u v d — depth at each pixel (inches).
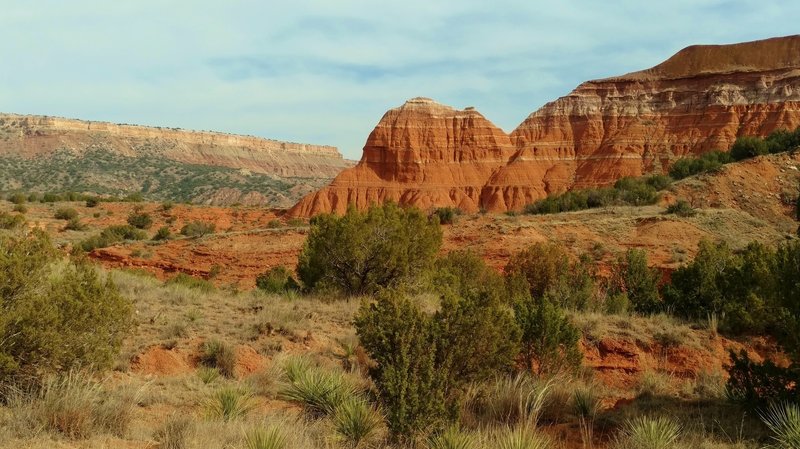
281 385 417.4
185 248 1876.2
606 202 2260.1
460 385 370.9
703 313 728.3
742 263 751.1
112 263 1742.1
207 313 596.4
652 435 313.1
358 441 316.8
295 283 915.4
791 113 4434.1
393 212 877.8
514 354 420.2
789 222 1931.6
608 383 561.3
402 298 378.3
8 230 377.7
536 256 1080.2
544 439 320.5
